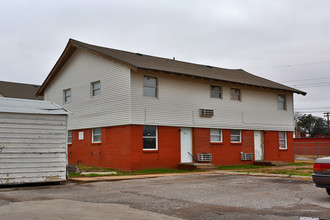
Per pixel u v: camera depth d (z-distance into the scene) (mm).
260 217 7566
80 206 8695
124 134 19703
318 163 9750
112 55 21250
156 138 20531
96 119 22016
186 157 21953
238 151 25016
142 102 19875
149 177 16172
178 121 21484
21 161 12938
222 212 8102
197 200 9695
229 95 24766
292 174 16656
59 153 13766
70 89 24891
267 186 12656
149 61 22953
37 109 13836
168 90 21172
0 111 12695
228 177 16031
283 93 29109
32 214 7629
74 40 23234
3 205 8758
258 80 28859
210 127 23250
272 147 27453
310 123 90250
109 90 21062
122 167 19641
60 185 13375
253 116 26203
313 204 9031
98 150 21797
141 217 7504
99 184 13555
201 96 22969
